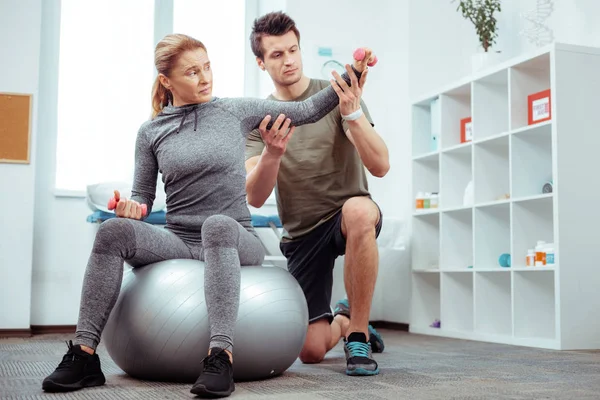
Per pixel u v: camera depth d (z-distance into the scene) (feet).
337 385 5.80
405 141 14.39
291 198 7.66
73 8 14.28
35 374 6.61
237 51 15.44
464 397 5.14
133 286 5.97
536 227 10.82
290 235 7.81
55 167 13.84
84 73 14.26
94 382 5.63
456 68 14.66
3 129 12.75
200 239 6.34
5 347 9.95
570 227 9.73
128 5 14.64
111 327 6.03
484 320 11.68
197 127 6.32
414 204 13.74
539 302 10.74
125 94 14.49
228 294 5.46
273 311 5.95
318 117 6.57
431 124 13.75
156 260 6.09
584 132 9.93
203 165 6.23
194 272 5.90
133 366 5.95
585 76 10.01
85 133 14.17
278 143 6.58
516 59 10.78
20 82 12.92
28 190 12.78
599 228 9.85
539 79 11.10
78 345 5.56
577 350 9.52
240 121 6.41
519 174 10.86
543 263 10.07
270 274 6.23
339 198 7.52
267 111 6.49
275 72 7.43
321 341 7.65
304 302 6.41
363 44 15.43
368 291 6.70
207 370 5.16
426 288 13.67
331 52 15.11
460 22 14.73
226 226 5.62
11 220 12.66
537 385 5.86
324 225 7.55
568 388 5.68
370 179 15.08
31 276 13.03
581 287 9.71
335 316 8.80
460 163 13.01
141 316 5.76
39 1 13.08
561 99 9.86
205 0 15.25
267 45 7.39
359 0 15.48
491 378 6.33
